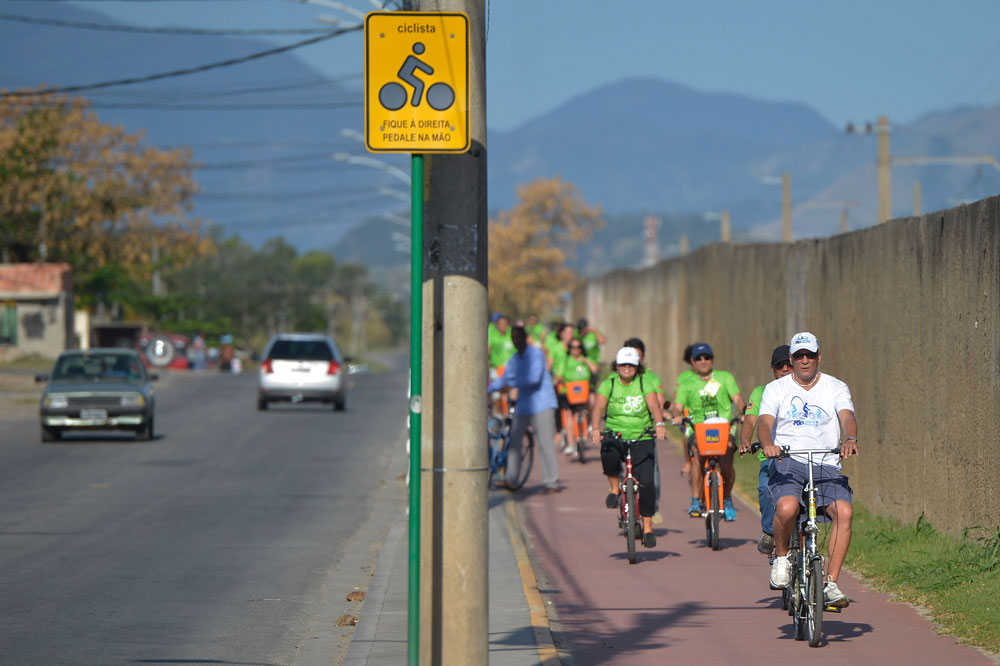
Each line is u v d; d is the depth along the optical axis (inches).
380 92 1019.3
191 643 1445.6
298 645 1449.3
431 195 1062.4
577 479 3024.1
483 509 1069.1
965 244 1774.1
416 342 1032.8
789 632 1433.3
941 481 1875.0
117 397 3863.2
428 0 1050.1
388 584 1743.4
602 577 1795.0
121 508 2556.6
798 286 2866.6
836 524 1396.4
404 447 3821.4
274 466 3331.7
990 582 1550.2
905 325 2049.7
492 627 1441.9
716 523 2007.9
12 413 5054.1
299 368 5226.4
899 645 1347.2
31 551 2055.9
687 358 2137.1
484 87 1063.6
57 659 1357.0
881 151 6033.5
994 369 1663.4
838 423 1416.1
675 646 1374.3
